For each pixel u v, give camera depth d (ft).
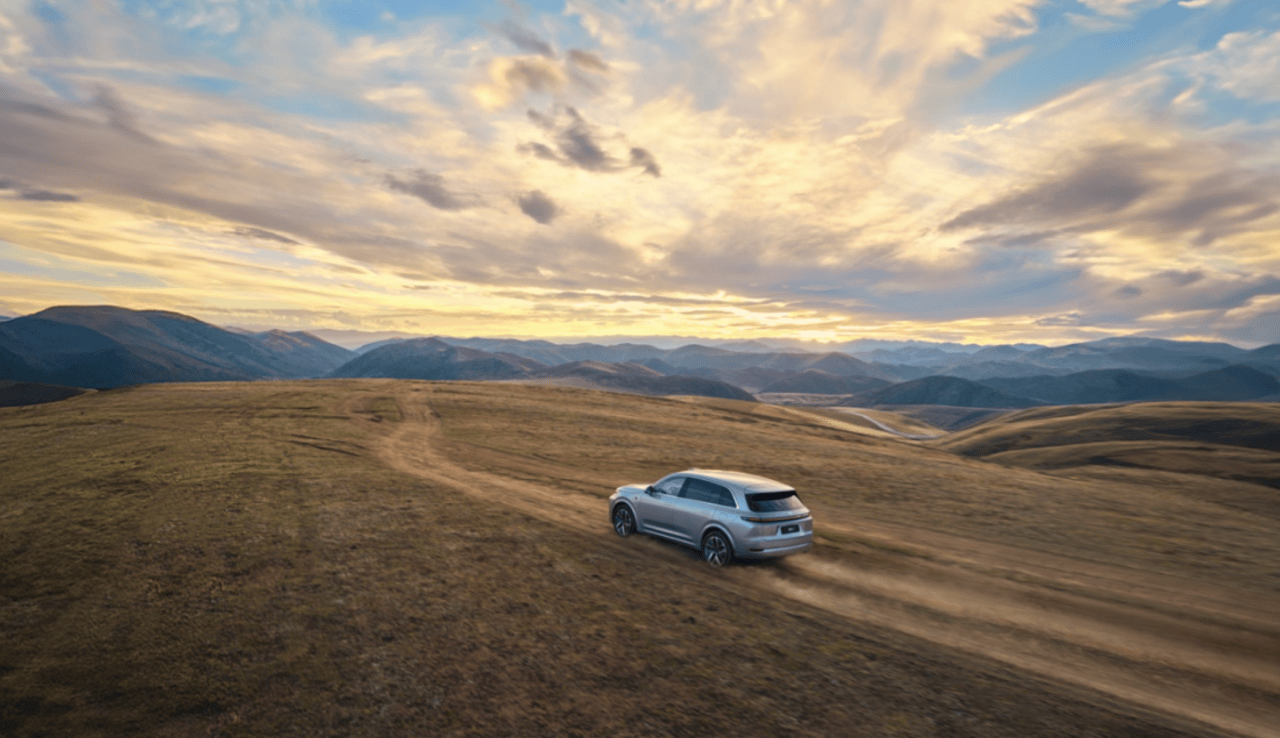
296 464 77.56
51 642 27.53
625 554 43.57
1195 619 34.22
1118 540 52.42
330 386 213.25
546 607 32.78
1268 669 28.12
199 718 21.68
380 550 42.14
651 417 167.12
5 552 40.29
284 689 23.71
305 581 35.73
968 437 390.21
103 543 42.29
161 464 73.67
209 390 188.34
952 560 45.32
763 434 145.48
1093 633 32.12
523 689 23.99
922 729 21.66
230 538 43.96
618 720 21.86
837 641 29.89
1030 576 41.65
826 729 21.52
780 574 40.65
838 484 78.74
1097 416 338.13
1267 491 95.86
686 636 29.63
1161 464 170.30
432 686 24.07
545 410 165.58
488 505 58.80
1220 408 325.01
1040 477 96.02
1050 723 22.47
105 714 21.88
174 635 28.32
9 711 21.95
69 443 91.61
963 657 28.66
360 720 21.63
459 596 33.99
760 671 26.09
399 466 82.02
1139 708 24.13
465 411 156.56
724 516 40.24
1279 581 41.34
